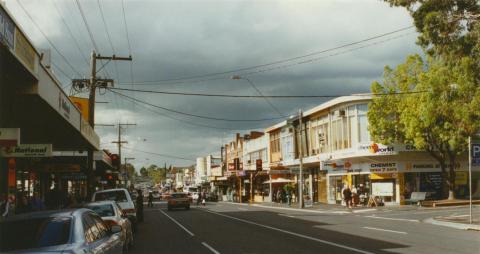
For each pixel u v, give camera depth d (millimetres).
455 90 24453
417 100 35531
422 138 35938
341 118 45156
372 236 17281
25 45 11961
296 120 55219
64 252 6234
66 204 29156
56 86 16500
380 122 37938
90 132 26594
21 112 16953
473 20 19734
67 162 37188
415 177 41188
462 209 31891
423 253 12891
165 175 190500
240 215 32594
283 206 46219
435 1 19828
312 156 49750
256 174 59969
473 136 33312
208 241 17078
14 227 7082
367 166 41781
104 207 14219
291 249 14219
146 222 28484
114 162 35031
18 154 16688
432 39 20062
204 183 106000
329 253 13117
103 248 7629
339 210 36031
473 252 13062
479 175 43375
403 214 29672
